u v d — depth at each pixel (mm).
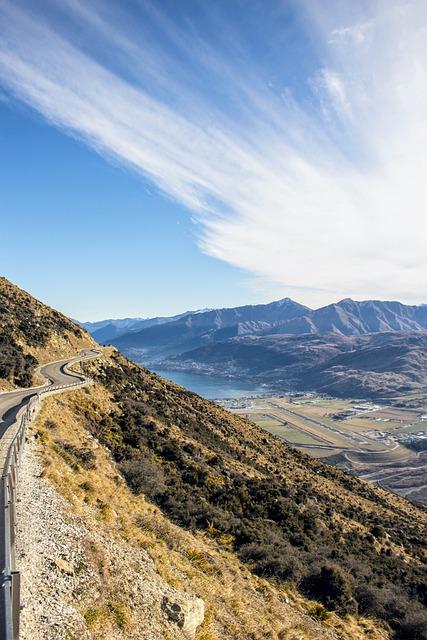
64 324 81312
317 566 25500
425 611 24906
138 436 36781
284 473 56938
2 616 6012
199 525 25484
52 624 8516
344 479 76500
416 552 45781
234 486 36500
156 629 11281
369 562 33531
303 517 36312
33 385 41938
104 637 9406
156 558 16109
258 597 19500
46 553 10969
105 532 15148
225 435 62344
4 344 50062
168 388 79125
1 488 11625
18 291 78625
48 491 15266
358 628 21297
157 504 25375
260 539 26422
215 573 19219
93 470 22469
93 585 11016
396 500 82438
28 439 20422
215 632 14320
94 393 42844
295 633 17344
